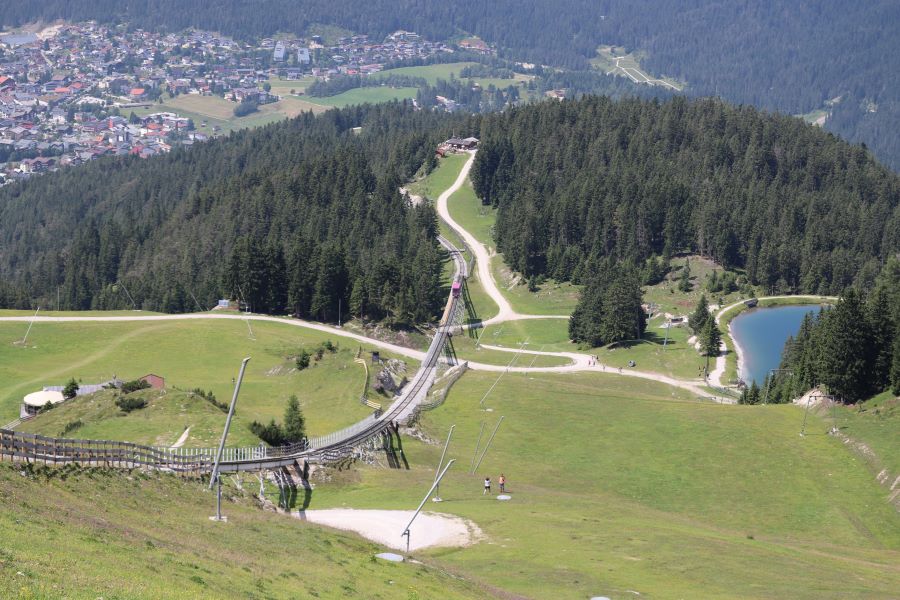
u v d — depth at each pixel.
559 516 115.38
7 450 80.94
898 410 165.75
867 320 176.75
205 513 88.75
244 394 197.50
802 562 101.50
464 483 136.38
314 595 65.62
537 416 183.88
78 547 59.78
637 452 165.75
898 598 89.00
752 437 168.75
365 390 191.75
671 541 105.44
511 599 80.44
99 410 143.00
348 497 121.00
